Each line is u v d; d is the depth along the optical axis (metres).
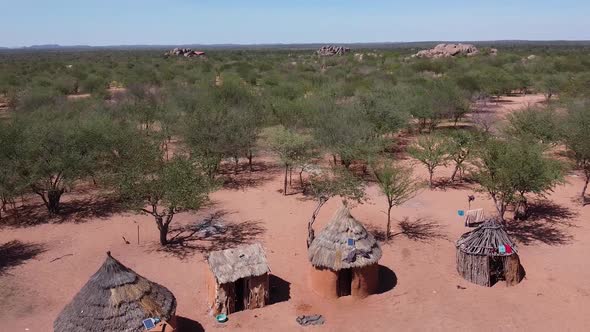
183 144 34.62
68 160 23.48
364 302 16.31
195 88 51.66
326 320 15.30
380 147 29.89
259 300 15.86
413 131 43.84
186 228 22.45
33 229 22.61
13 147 22.80
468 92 51.88
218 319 15.12
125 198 22.84
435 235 21.47
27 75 80.19
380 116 34.44
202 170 25.61
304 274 18.16
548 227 22.02
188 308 15.89
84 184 28.86
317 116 32.56
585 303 16.00
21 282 17.66
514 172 20.06
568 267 18.31
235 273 15.25
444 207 24.88
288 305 16.08
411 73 73.81
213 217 23.81
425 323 15.10
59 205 25.62
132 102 46.25
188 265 18.83
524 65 81.62
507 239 17.38
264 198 26.59
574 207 24.38
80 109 41.50
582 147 24.39
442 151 28.11
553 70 73.62
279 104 38.91
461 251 17.69
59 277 18.02
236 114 32.09
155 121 42.97
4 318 15.38
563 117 32.69
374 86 52.88
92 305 12.66
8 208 25.44
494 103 58.50
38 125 26.41
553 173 21.27
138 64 103.69
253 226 22.69
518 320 15.18
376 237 21.36
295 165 28.44
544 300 16.23
